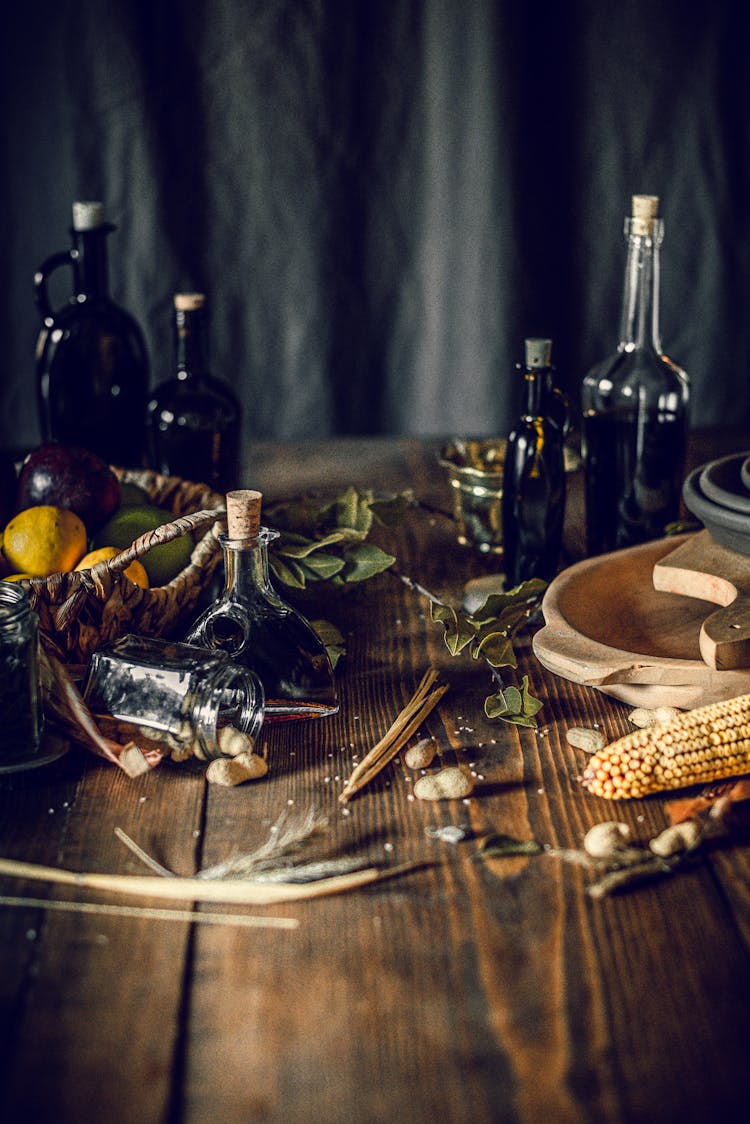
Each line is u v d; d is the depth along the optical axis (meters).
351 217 2.41
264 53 2.30
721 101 2.38
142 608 1.20
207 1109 0.86
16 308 2.40
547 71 2.36
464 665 1.29
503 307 2.44
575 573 1.31
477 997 0.92
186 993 0.93
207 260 2.41
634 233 1.41
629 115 2.39
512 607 1.27
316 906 0.99
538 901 1.00
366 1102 0.86
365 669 1.28
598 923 0.98
